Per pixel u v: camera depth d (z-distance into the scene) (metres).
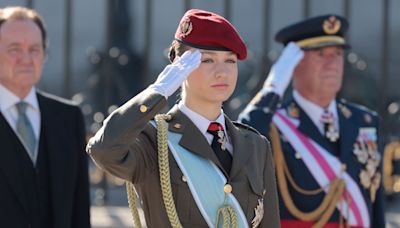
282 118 17.47
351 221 17.08
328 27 17.53
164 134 11.54
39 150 16.12
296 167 17.08
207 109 11.87
